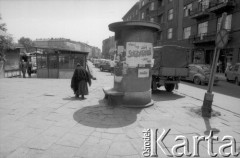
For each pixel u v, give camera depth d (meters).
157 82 10.96
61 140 4.02
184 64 11.23
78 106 6.73
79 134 4.36
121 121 5.34
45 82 13.52
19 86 11.20
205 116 6.05
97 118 5.51
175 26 32.53
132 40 6.64
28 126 4.72
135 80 6.75
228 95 10.55
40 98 7.85
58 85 11.93
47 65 16.80
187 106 7.37
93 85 12.43
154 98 9.08
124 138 4.24
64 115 5.67
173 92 11.16
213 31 23.91
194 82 15.39
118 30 7.21
